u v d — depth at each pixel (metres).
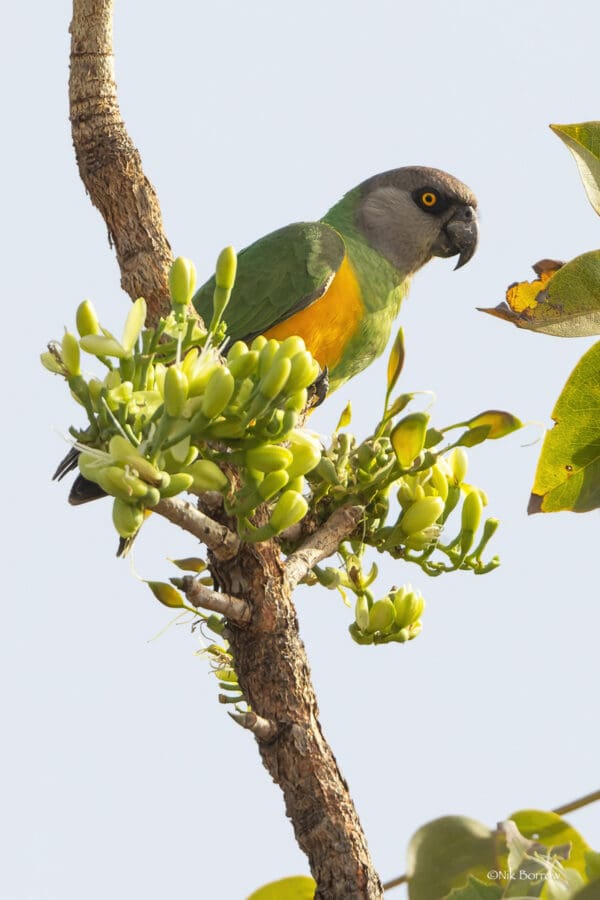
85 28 5.95
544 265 5.71
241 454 4.59
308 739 5.12
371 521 6.02
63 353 4.41
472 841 4.83
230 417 4.45
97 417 4.43
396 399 5.87
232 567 5.16
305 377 4.43
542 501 5.21
